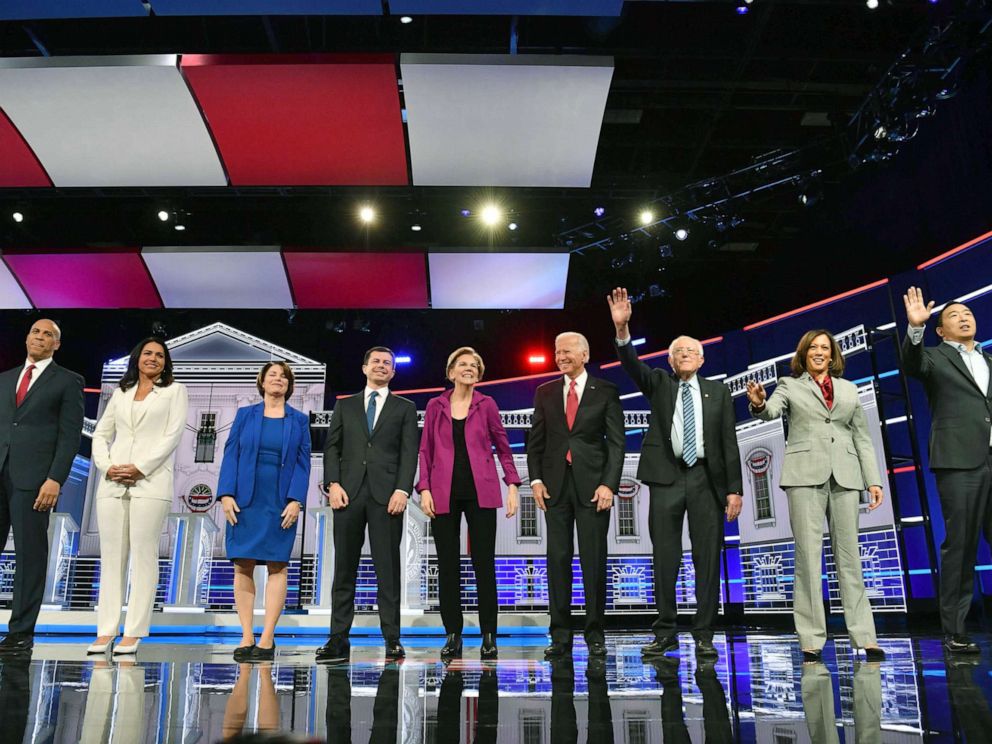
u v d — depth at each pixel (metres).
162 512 3.77
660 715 1.70
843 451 3.54
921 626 7.69
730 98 8.72
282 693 2.05
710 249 11.21
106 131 8.01
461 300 11.34
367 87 7.27
